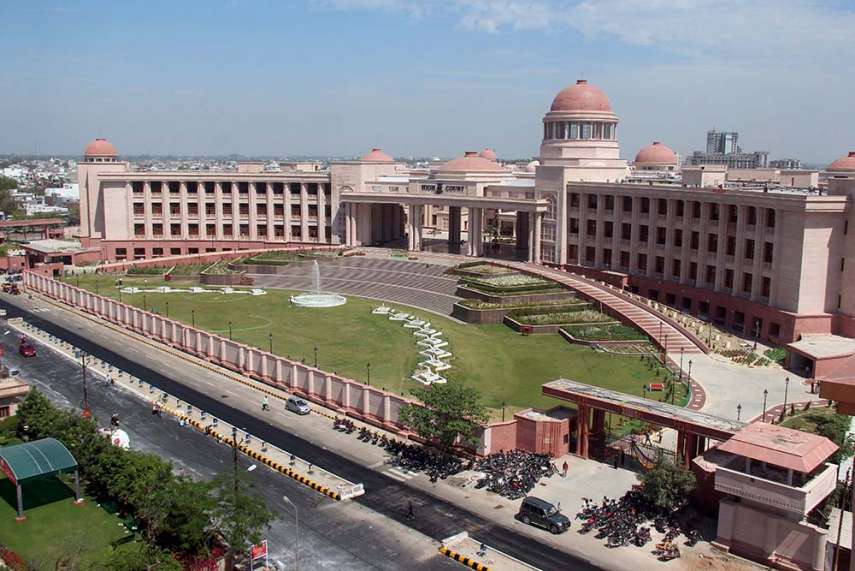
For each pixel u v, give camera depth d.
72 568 51.56
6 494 65.00
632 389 88.69
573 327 114.12
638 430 75.50
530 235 156.88
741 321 118.69
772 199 110.38
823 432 72.25
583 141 161.00
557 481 66.94
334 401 86.69
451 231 185.75
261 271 163.62
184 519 54.59
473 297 132.12
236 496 53.78
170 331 114.38
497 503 63.66
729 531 55.56
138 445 75.69
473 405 70.19
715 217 125.38
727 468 55.91
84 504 63.25
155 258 181.38
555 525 58.38
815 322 106.44
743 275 119.12
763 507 54.16
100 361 105.31
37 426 70.50
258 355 97.62
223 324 121.00
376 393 81.50
